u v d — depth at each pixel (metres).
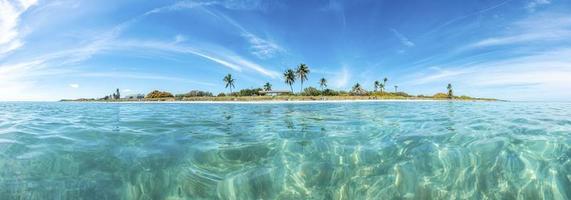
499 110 11.83
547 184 3.04
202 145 4.26
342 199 2.91
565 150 3.76
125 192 2.77
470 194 2.96
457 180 3.15
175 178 3.08
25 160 3.34
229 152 3.92
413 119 7.89
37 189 2.68
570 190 2.95
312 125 6.62
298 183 3.14
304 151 4.02
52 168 3.14
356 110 13.48
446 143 4.25
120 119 7.96
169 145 4.22
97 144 4.18
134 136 4.88
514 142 4.18
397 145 4.21
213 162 3.54
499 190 3.00
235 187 2.97
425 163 3.52
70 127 5.94
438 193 2.97
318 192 3.00
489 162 3.48
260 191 2.96
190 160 3.56
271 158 3.72
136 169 3.22
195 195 2.83
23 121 7.14
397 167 3.44
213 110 14.15
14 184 2.74
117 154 3.68
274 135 5.14
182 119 8.21
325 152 3.97
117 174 3.08
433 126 6.10
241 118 8.72
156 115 9.89
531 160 3.49
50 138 4.55
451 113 10.35
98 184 2.85
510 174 3.21
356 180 3.20
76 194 2.65
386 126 6.25
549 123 6.29
